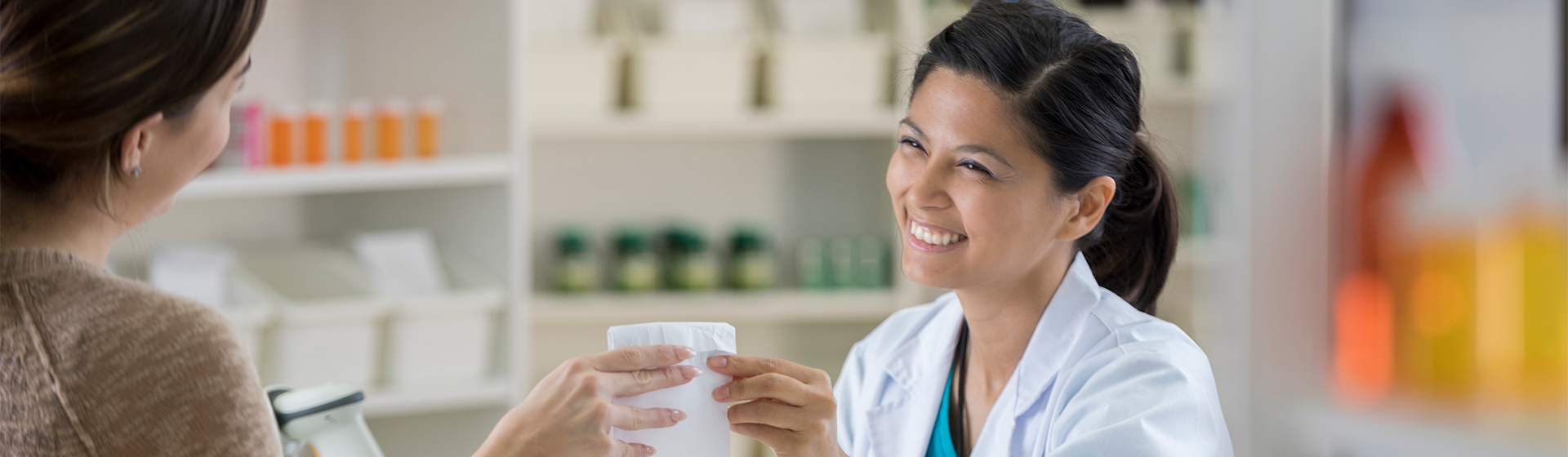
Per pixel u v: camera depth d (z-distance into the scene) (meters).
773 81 2.78
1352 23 0.62
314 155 2.21
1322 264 0.57
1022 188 1.01
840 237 3.14
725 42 2.71
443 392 2.29
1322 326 0.57
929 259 1.05
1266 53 0.55
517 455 0.86
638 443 0.89
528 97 2.64
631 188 3.05
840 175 3.13
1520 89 0.64
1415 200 0.64
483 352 2.38
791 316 2.91
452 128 2.46
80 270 0.76
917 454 1.21
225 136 0.84
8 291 0.74
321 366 2.18
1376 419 0.58
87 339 0.73
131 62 0.75
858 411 1.32
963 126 1.01
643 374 0.89
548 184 3.01
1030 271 1.11
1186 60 2.65
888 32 2.87
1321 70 0.55
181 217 2.41
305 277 2.32
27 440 0.72
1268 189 0.56
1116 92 1.04
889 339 1.33
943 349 1.23
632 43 2.73
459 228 2.49
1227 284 0.59
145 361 0.73
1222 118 0.59
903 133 1.07
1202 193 2.49
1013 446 1.12
